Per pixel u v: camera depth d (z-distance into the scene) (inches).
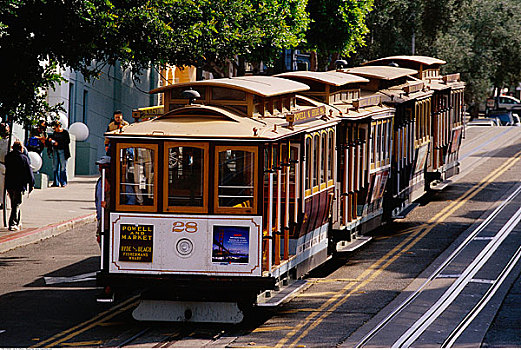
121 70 3811.5
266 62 2910.9
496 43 5580.7
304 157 1307.8
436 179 2518.5
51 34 1659.7
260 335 1128.8
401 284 1478.8
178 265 1141.7
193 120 1187.9
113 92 3801.7
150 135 1139.9
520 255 1716.3
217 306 1156.5
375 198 1884.8
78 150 3351.4
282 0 2844.5
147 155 1147.3
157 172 1144.8
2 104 1745.8
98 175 3410.4
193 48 1996.8
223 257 1137.4
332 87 1686.8
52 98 3029.0
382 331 1156.5
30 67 1690.5
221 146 1139.3
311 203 1371.8
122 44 1740.9
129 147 1149.1
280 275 1254.9
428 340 1115.3
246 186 1137.4
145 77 4168.3
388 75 2113.7
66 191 2746.1
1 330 1151.0
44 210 2295.8
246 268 1133.7
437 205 2411.4
